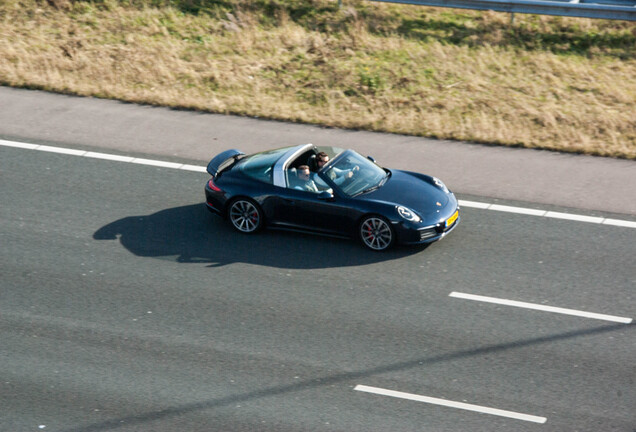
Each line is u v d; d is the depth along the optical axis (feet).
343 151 40.91
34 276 36.52
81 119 52.80
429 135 50.75
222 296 34.91
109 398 28.96
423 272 36.42
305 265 37.22
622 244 38.55
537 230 39.96
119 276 36.52
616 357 30.42
